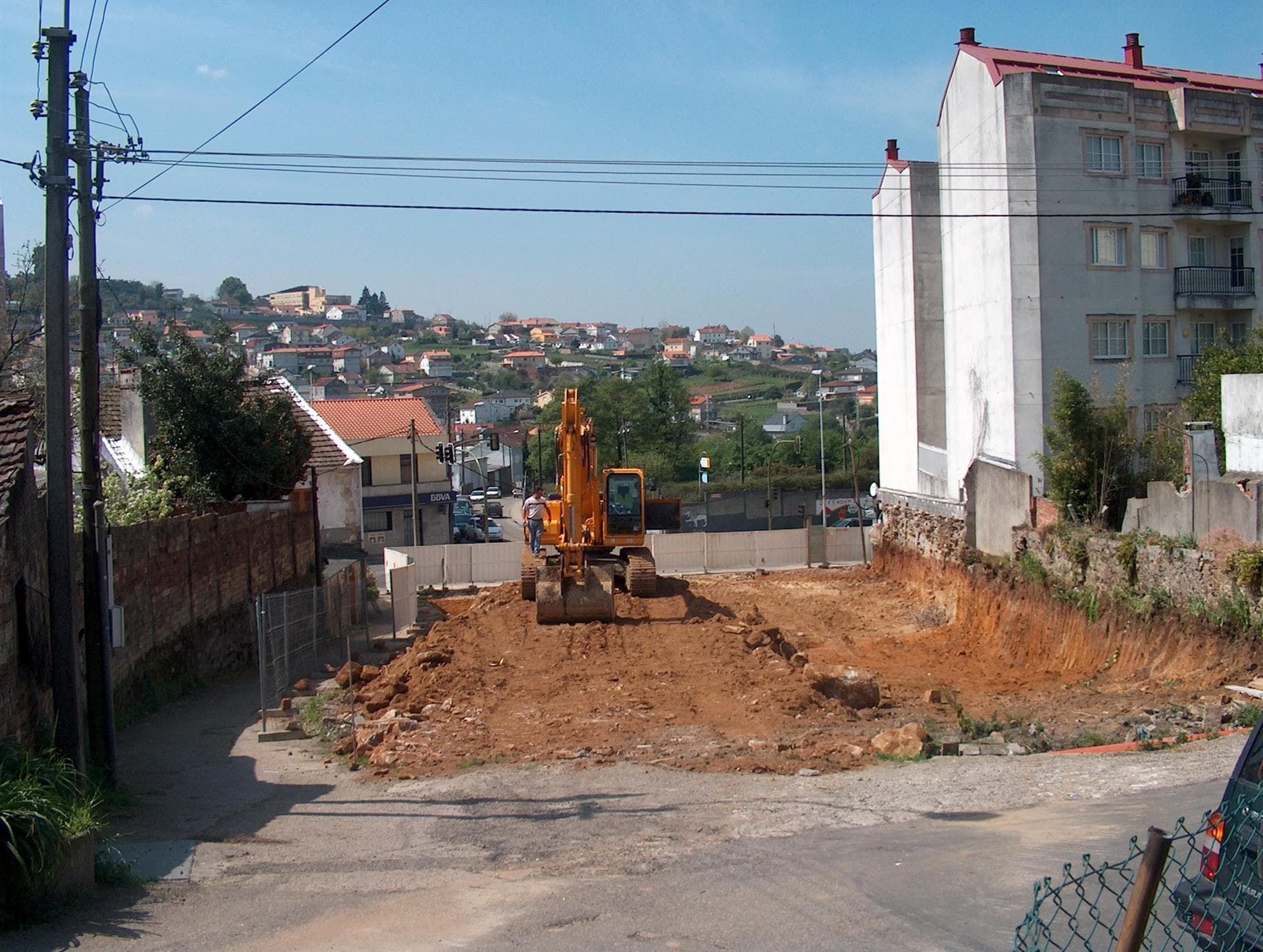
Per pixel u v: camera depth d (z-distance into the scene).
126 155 12.88
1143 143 34.75
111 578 13.05
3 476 11.63
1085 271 33.91
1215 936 5.33
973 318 35.94
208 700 18.88
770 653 19.89
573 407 24.66
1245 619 18.44
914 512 36.41
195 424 27.67
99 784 11.91
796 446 79.75
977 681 22.53
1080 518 27.02
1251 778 5.69
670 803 11.18
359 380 159.38
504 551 39.88
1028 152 33.38
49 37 11.17
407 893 8.59
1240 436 22.41
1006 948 6.71
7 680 10.98
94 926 7.92
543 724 15.23
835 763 12.88
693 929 7.43
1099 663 21.84
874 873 8.41
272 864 9.59
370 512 59.03
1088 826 9.40
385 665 21.50
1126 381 33.72
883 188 43.78
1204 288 35.12
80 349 13.02
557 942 7.32
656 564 41.31
